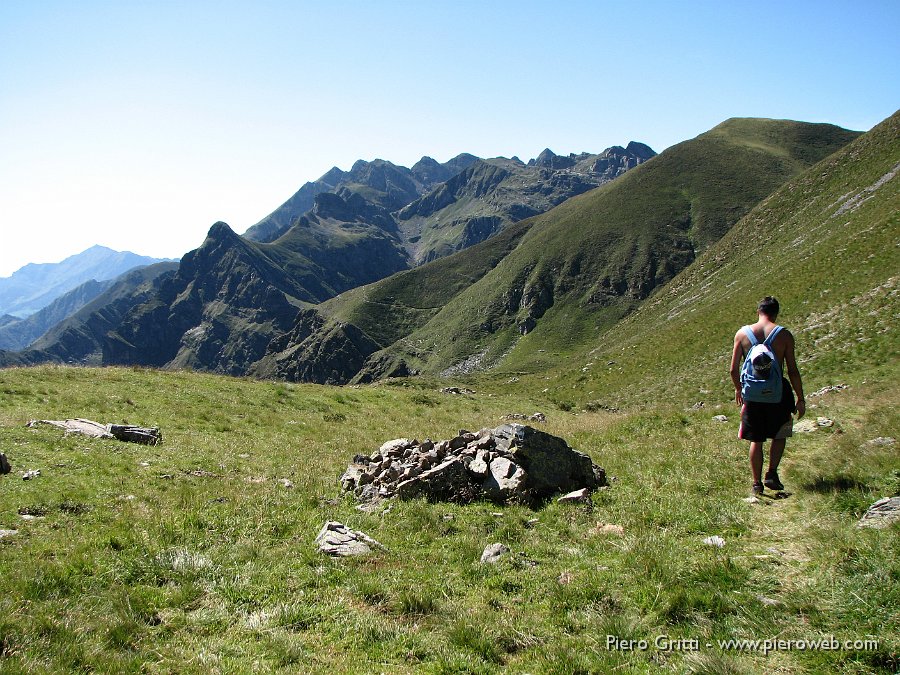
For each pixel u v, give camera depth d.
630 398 62.59
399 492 12.01
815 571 6.30
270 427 23.42
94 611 6.52
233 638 6.20
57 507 10.19
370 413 30.66
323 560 8.37
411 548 9.09
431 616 6.64
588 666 5.44
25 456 13.44
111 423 19.31
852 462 9.66
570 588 6.96
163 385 28.55
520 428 12.57
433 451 13.57
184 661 5.68
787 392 9.06
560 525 9.87
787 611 5.70
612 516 9.99
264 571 7.92
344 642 6.15
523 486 11.53
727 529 8.23
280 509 11.24
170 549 8.41
